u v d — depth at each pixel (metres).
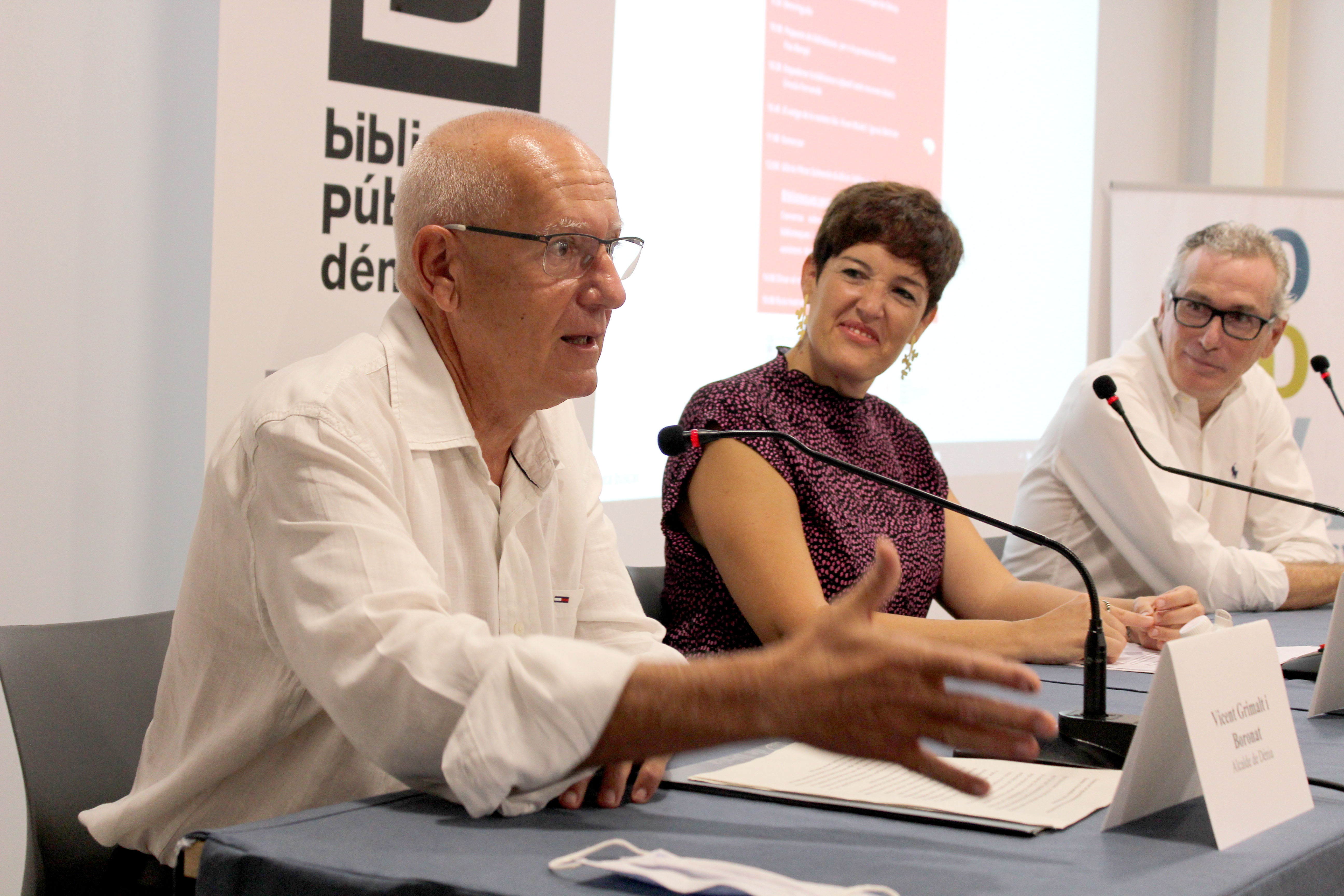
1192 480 2.62
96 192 2.15
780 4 3.30
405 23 2.27
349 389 1.07
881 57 3.61
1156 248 4.28
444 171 1.14
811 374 1.87
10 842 2.08
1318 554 2.62
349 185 2.21
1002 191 4.04
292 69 2.12
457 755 0.84
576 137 1.18
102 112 2.15
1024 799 0.92
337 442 1.02
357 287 2.23
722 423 1.72
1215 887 0.73
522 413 1.21
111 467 2.18
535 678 0.84
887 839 0.82
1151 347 2.61
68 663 1.29
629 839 0.82
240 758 1.11
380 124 2.24
